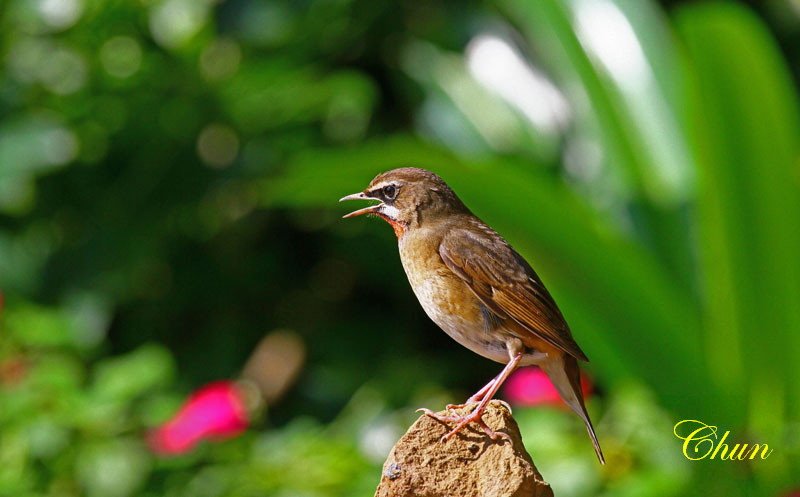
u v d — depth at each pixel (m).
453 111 13.42
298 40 13.48
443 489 6.85
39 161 12.43
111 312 12.81
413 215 8.38
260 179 13.13
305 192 10.37
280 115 13.40
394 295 14.24
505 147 13.08
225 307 13.92
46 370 10.37
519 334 8.12
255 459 10.33
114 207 13.15
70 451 10.01
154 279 13.62
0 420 10.10
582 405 8.27
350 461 10.17
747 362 10.71
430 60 13.85
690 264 11.50
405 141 10.58
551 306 8.11
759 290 10.67
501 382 7.89
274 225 14.01
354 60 14.07
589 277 10.52
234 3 13.00
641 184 11.86
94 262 12.91
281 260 14.14
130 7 12.93
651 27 12.38
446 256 8.12
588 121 12.34
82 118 13.07
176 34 13.02
